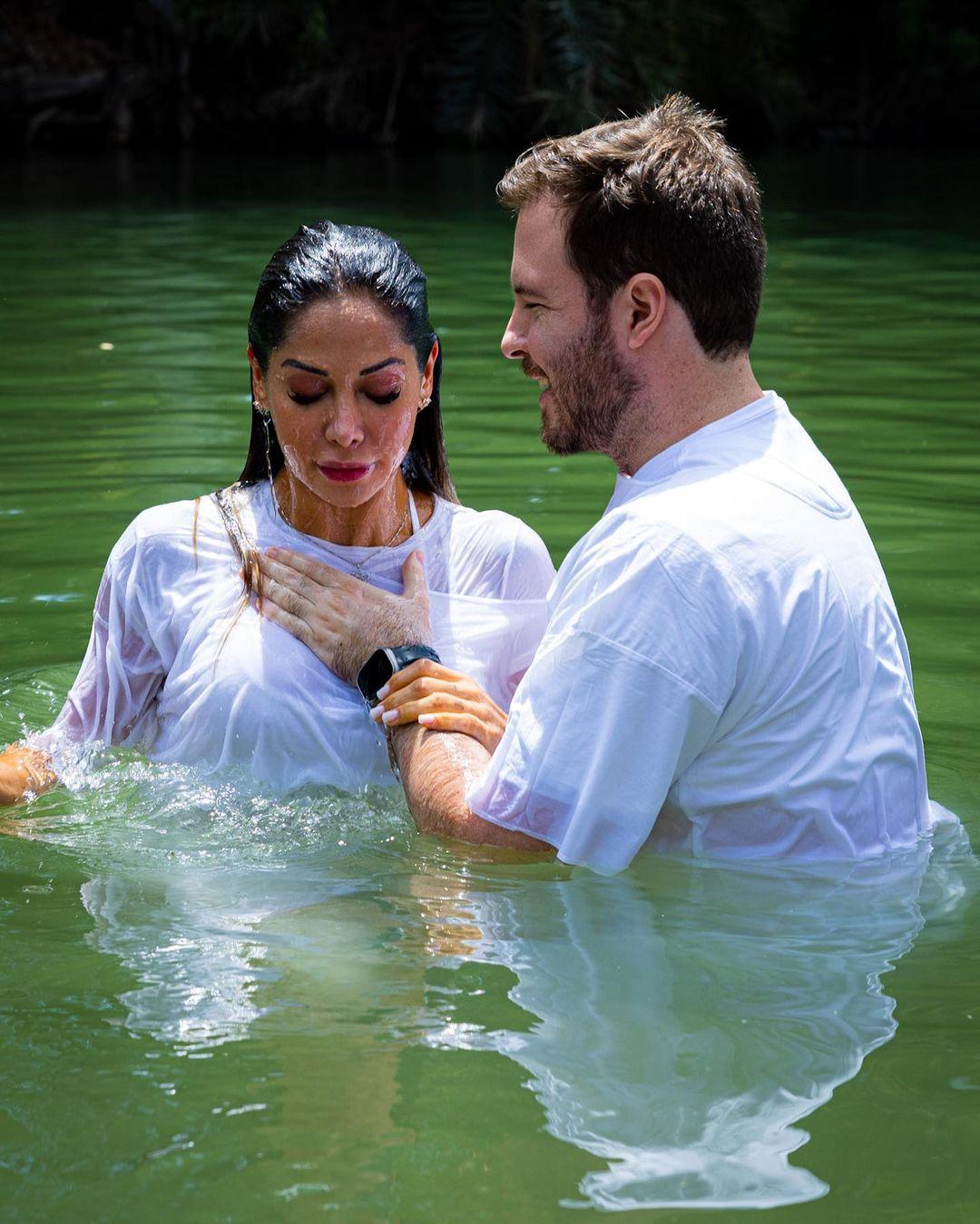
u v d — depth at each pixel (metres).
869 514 4.98
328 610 2.95
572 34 17.08
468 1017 2.10
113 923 2.41
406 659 2.84
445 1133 1.83
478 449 5.72
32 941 2.34
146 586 3.04
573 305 2.56
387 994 2.17
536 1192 1.73
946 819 2.77
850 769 2.49
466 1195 1.72
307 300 2.75
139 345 7.69
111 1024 2.08
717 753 2.46
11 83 18.31
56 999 2.15
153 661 3.08
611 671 2.41
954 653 3.79
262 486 3.12
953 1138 1.83
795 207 13.77
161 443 5.78
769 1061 2.00
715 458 2.49
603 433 2.62
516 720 2.54
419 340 2.87
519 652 3.11
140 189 14.58
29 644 3.88
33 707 3.50
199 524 3.06
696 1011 2.11
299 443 2.84
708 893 2.44
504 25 17.69
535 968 2.25
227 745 2.93
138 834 2.77
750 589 2.39
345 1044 2.03
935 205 13.88
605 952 2.29
